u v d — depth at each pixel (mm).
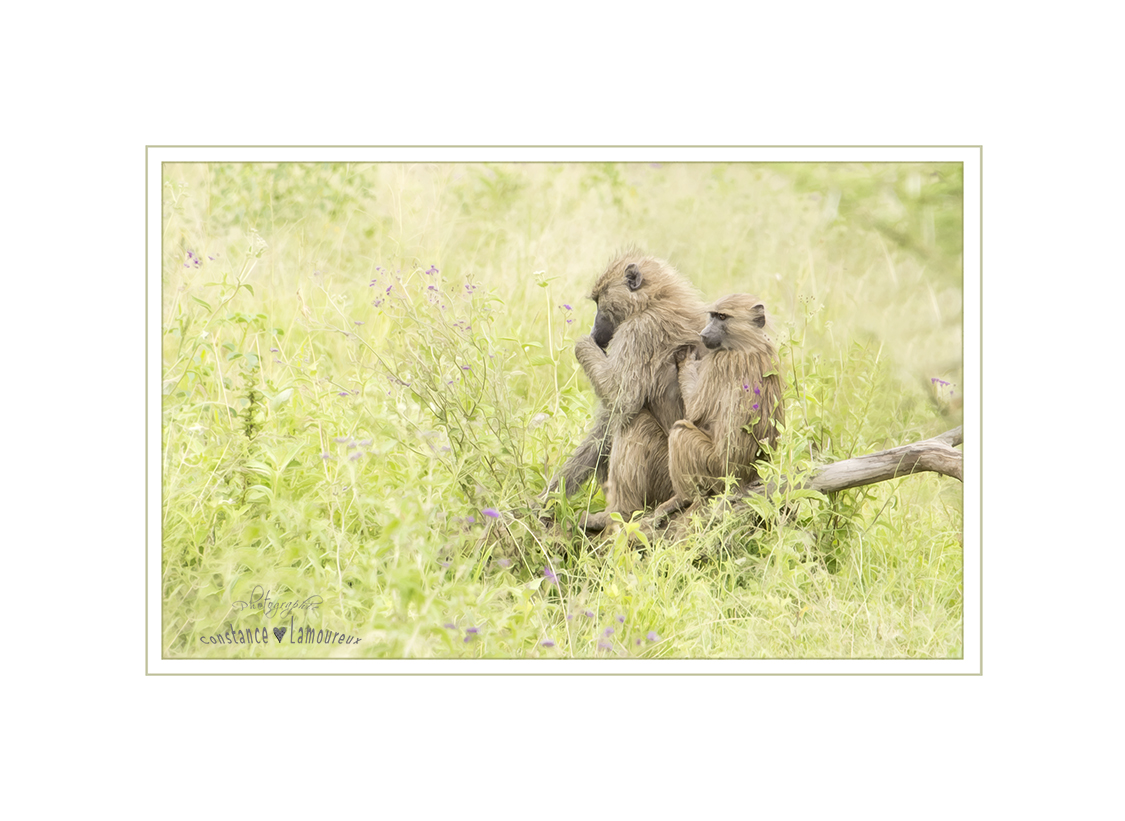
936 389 14617
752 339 10422
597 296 11406
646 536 10398
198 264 13414
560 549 10305
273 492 9461
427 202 17797
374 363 12078
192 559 9445
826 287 17094
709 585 9641
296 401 11391
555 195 18562
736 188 19016
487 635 8609
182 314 12531
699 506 10305
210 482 9867
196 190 16109
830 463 10773
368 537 9516
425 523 8617
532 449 11203
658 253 18109
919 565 10586
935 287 16844
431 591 8414
